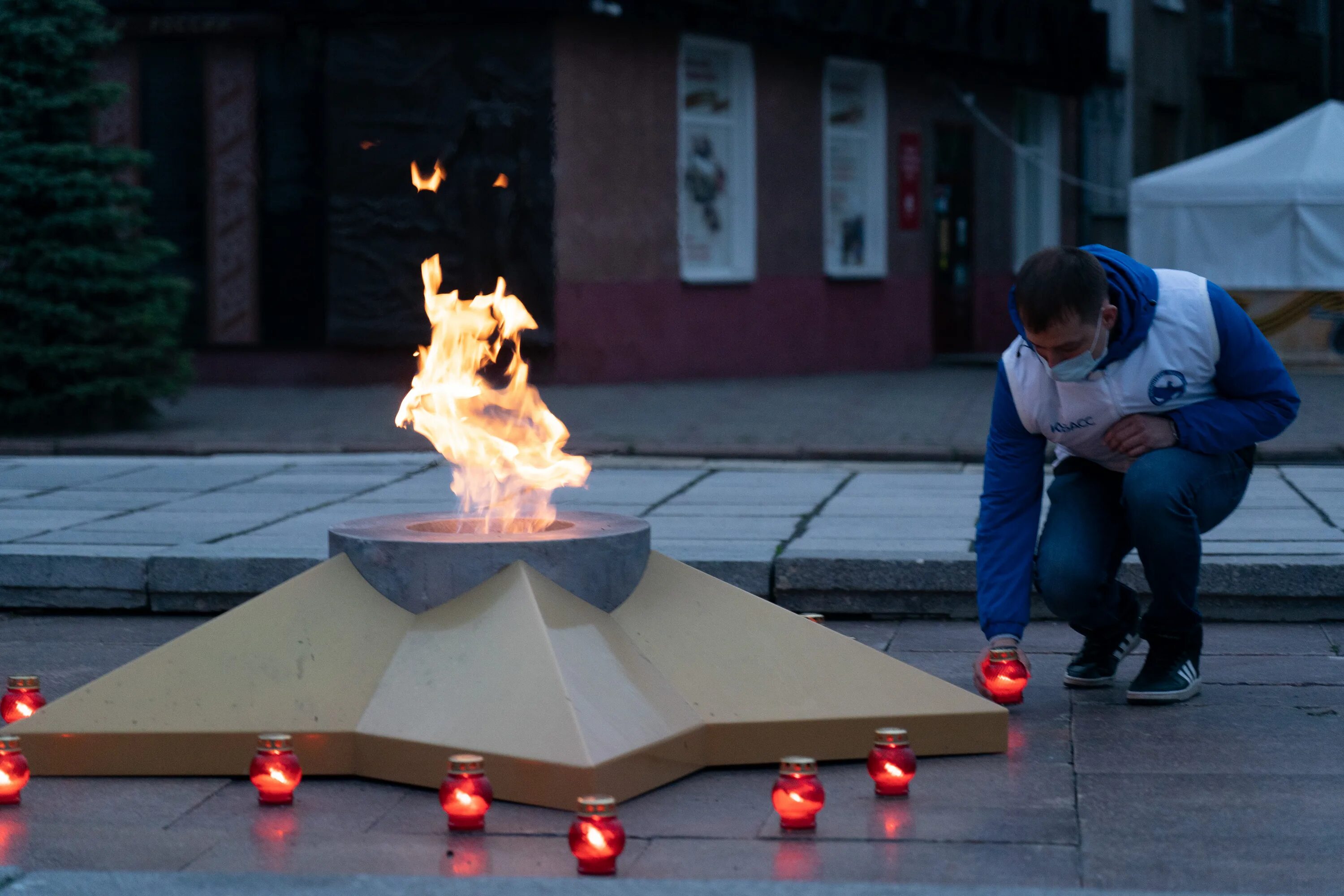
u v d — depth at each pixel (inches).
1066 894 115.0
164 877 121.0
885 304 832.9
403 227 642.8
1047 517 183.8
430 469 395.5
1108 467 181.9
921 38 822.5
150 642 227.3
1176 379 169.6
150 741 155.2
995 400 180.9
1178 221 758.5
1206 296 169.9
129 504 323.9
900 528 283.0
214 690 157.9
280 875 121.1
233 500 331.6
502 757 144.0
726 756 157.8
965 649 218.2
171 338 522.0
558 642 151.8
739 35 708.0
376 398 608.4
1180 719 175.2
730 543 263.1
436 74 637.3
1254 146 758.5
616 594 163.5
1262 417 170.9
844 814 141.9
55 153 497.4
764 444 459.8
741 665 163.0
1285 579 230.5
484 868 127.0
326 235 650.8
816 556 241.9
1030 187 1004.6
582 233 649.6
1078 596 176.9
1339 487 337.1
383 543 162.4
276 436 477.4
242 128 650.8
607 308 663.8
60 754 155.4
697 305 709.9
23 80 505.0
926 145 864.3
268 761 144.6
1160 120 1137.4
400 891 117.7
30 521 297.4
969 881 124.0
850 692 162.1
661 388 665.0
